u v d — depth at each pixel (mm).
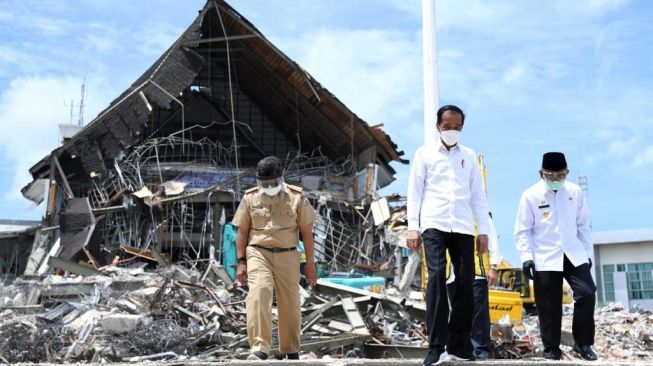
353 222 26125
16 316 12406
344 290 14547
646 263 40656
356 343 11508
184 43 25453
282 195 6945
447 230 5957
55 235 23922
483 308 7898
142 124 24250
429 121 9773
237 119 29750
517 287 24297
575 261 6906
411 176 6234
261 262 6820
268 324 6688
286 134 30062
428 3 10000
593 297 6797
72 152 24719
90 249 22344
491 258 7902
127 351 10633
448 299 6215
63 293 14492
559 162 6934
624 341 15352
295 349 7070
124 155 24562
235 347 10938
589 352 6824
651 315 19641
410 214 6137
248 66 28203
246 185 24750
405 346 11258
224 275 17016
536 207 7066
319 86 25672
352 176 27016
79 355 10445
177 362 6293
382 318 13266
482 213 6215
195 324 11648
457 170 6098
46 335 10852
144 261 21594
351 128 26891
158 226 23156
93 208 23750
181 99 29000
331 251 24859
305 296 13977
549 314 6953
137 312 12539
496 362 5805
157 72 25234
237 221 7027
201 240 23562
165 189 23766
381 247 25125
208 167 25625
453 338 6047
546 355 6996
